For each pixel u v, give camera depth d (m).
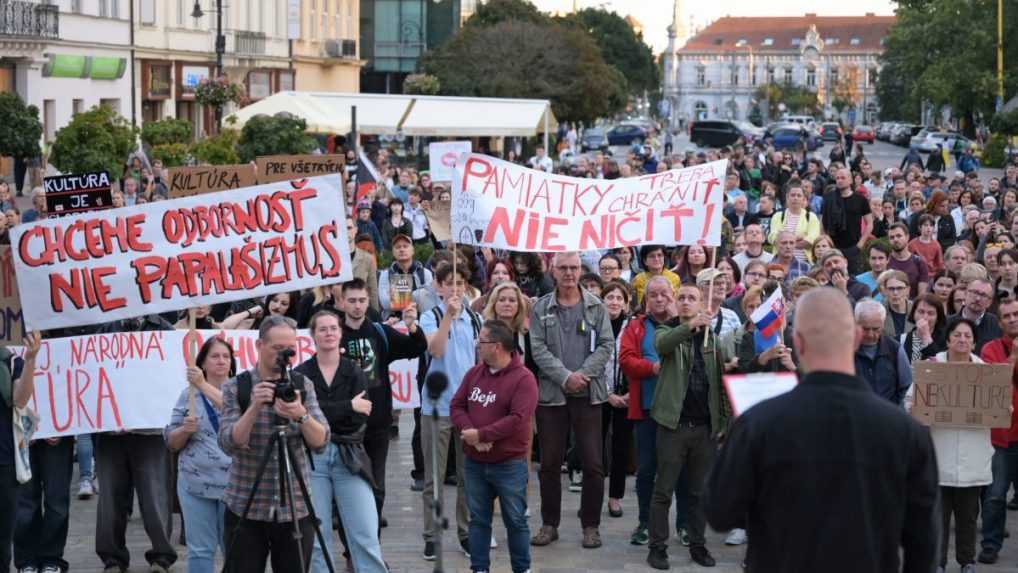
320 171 13.43
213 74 52.16
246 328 11.75
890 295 11.89
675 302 10.29
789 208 17.66
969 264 12.41
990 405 9.24
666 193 11.41
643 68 112.31
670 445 9.70
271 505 7.40
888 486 4.89
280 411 7.17
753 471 4.96
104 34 43.66
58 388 9.48
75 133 27.56
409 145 58.47
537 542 10.31
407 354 9.80
